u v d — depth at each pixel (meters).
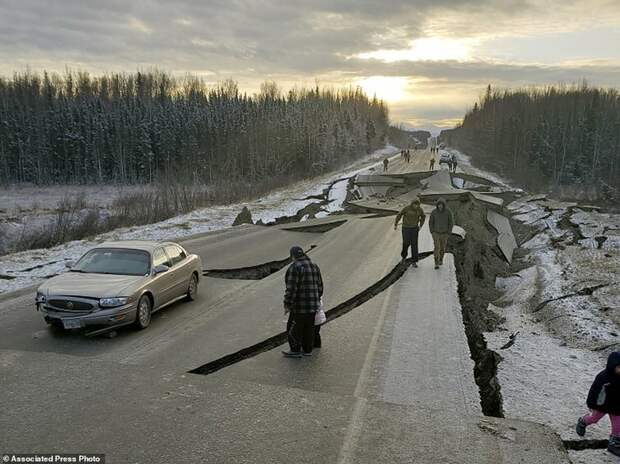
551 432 6.20
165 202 32.97
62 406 6.29
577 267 21.42
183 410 6.27
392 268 15.65
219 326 10.14
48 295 9.29
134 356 8.38
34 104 97.44
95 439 5.54
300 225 26.56
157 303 10.49
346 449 5.54
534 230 33.81
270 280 14.41
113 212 34.06
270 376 7.79
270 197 44.22
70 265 10.72
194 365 8.01
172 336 9.48
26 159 83.56
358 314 11.21
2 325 9.95
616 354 6.77
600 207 40.78
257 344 9.11
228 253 18.80
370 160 108.62
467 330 11.18
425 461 5.39
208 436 5.68
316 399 6.73
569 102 119.62
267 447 5.50
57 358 7.87
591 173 82.31
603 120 91.81
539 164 88.62
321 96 153.38
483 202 38.59
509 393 9.09
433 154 111.88
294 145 82.00
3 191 71.12
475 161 113.81
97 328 9.35
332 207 39.38
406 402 7.05
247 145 78.06
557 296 17.25
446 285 13.96
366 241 21.06
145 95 121.19
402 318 10.94
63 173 87.19
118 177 87.00
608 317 14.72
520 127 106.75
